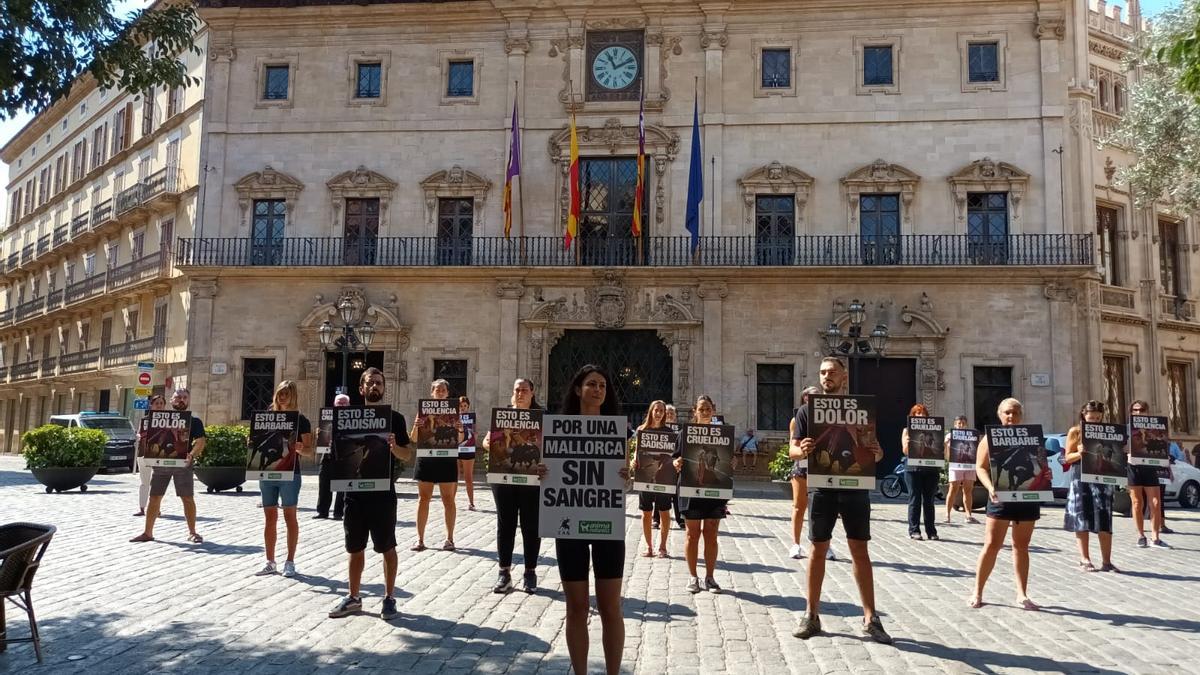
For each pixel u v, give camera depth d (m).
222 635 6.89
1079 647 6.79
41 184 47.69
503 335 26.34
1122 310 27.67
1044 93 26.03
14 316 47.25
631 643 6.82
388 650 6.50
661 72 27.22
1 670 5.93
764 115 26.77
